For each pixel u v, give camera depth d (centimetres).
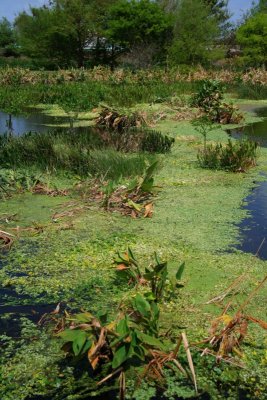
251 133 1068
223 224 502
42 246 447
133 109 1364
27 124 1196
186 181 661
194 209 546
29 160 722
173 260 418
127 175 659
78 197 584
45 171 688
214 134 1036
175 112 1318
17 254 429
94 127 1113
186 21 3152
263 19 2830
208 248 443
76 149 739
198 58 3089
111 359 280
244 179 672
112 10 3241
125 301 347
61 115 1377
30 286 375
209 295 358
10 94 1650
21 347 301
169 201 576
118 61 3544
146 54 2992
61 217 517
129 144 843
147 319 287
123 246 445
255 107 1616
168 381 272
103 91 1636
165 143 846
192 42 3031
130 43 3238
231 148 727
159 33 3152
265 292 364
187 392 265
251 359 288
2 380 273
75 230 484
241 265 409
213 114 1235
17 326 323
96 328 270
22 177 633
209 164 732
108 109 1120
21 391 265
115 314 331
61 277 389
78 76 2198
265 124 1223
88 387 268
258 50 2797
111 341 274
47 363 286
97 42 3584
